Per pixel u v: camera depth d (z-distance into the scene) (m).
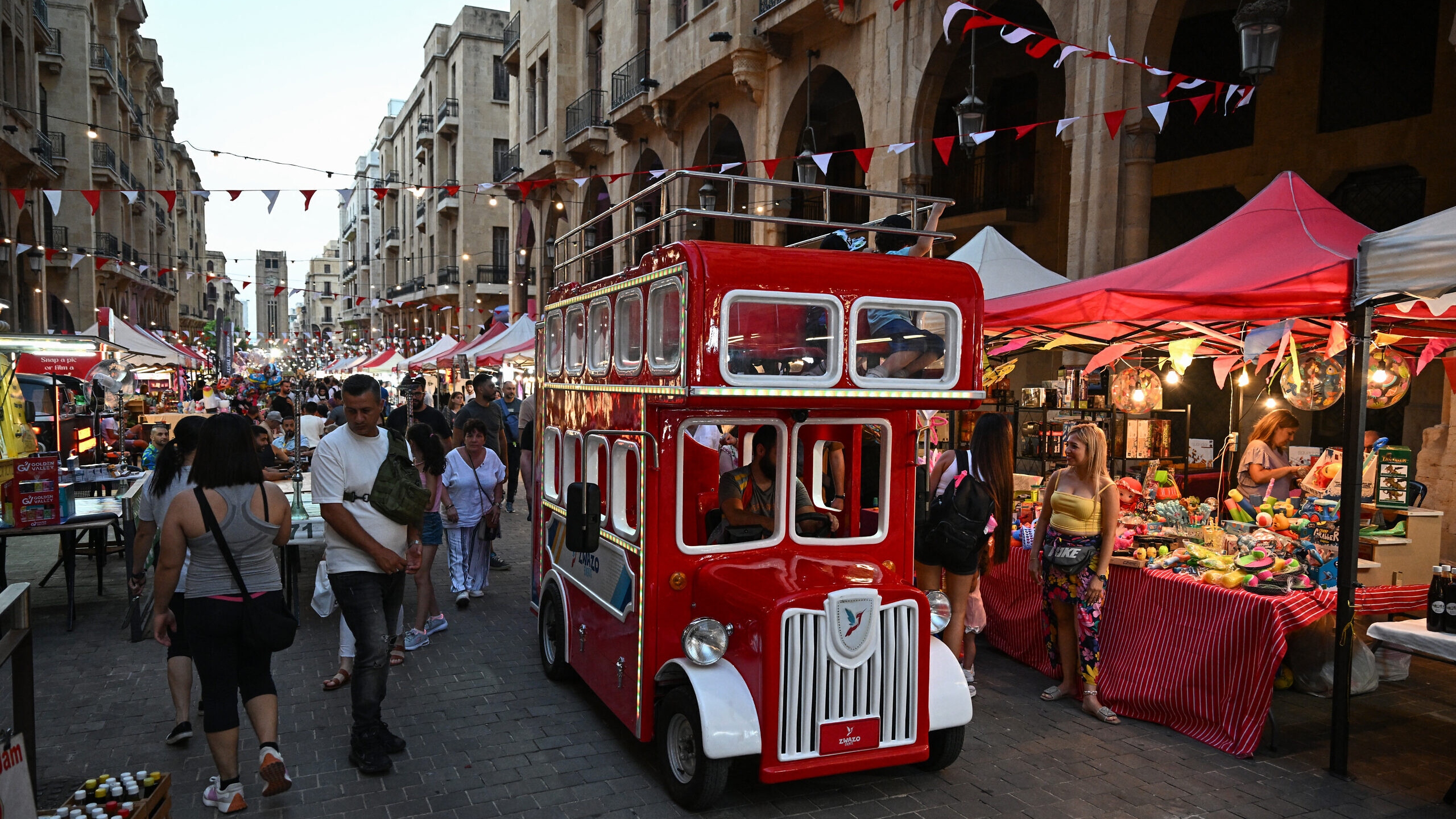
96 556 8.35
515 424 16.38
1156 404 7.80
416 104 53.03
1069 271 10.72
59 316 33.34
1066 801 4.25
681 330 3.85
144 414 19.88
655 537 4.25
